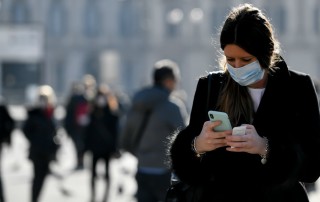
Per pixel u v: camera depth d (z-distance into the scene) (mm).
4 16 167875
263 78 8266
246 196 8188
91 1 183875
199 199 8367
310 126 8250
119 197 31125
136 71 183250
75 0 182875
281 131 8180
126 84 183000
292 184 8141
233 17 8016
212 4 178875
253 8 8047
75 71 183500
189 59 179625
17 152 54500
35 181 26953
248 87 8312
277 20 179750
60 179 33938
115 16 183750
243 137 7895
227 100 8297
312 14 179000
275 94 8203
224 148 8266
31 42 58312
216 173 8281
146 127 16922
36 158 26828
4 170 42844
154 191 16891
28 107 26984
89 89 44156
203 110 8523
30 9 176375
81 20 183750
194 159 8352
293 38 179000
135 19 183250
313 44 178500
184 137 8453
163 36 181375
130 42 183250
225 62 8414
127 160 47188
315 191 32562
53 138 27062
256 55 7938
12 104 96375
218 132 7992
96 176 29297
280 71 8250
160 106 16875
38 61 67312
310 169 8211
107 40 183500
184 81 179875
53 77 182875
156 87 17125
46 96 26906
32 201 27031
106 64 126188
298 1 178750
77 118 43375
